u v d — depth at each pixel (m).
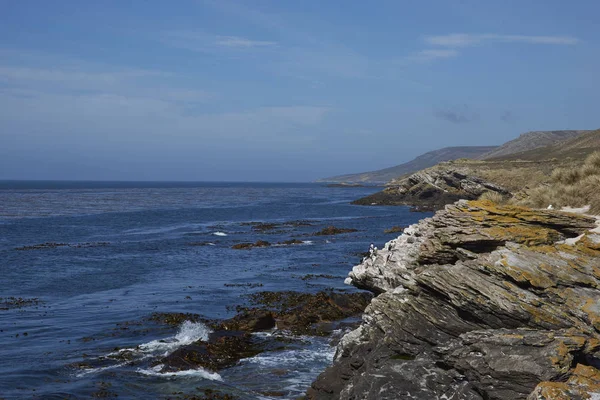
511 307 10.86
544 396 8.85
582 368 9.36
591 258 11.23
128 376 15.75
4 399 13.99
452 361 10.98
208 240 50.03
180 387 15.05
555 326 10.42
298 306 23.05
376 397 11.17
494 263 11.64
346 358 14.23
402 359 12.16
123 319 21.88
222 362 17.00
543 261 11.31
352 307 23.27
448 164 111.56
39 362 16.73
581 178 18.80
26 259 38.00
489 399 10.01
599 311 10.15
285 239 50.41
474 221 13.39
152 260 38.16
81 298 26.09
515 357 9.95
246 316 21.03
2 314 22.84
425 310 12.60
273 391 14.85
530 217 13.01
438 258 13.55
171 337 19.22
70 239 50.47
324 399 13.27
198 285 29.17
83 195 149.75
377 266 16.36
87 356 17.28
